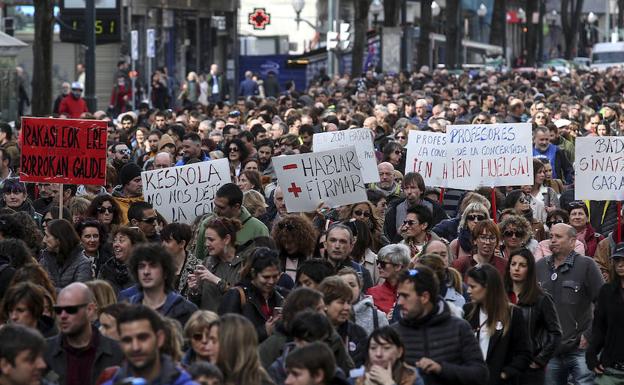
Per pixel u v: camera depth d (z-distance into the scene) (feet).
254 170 73.72
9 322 42.32
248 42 342.23
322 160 63.67
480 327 47.09
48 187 72.54
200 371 35.19
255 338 37.88
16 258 48.96
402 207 70.38
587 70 298.35
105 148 62.59
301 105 149.48
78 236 55.21
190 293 51.11
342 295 43.47
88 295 41.50
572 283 56.03
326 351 35.91
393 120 121.19
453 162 72.02
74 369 41.60
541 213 73.00
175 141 95.91
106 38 131.13
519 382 48.96
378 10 257.14
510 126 71.56
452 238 66.74
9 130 95.45
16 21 215.31
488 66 298.97
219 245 52.70
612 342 52.95
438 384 42.91
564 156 92.58
